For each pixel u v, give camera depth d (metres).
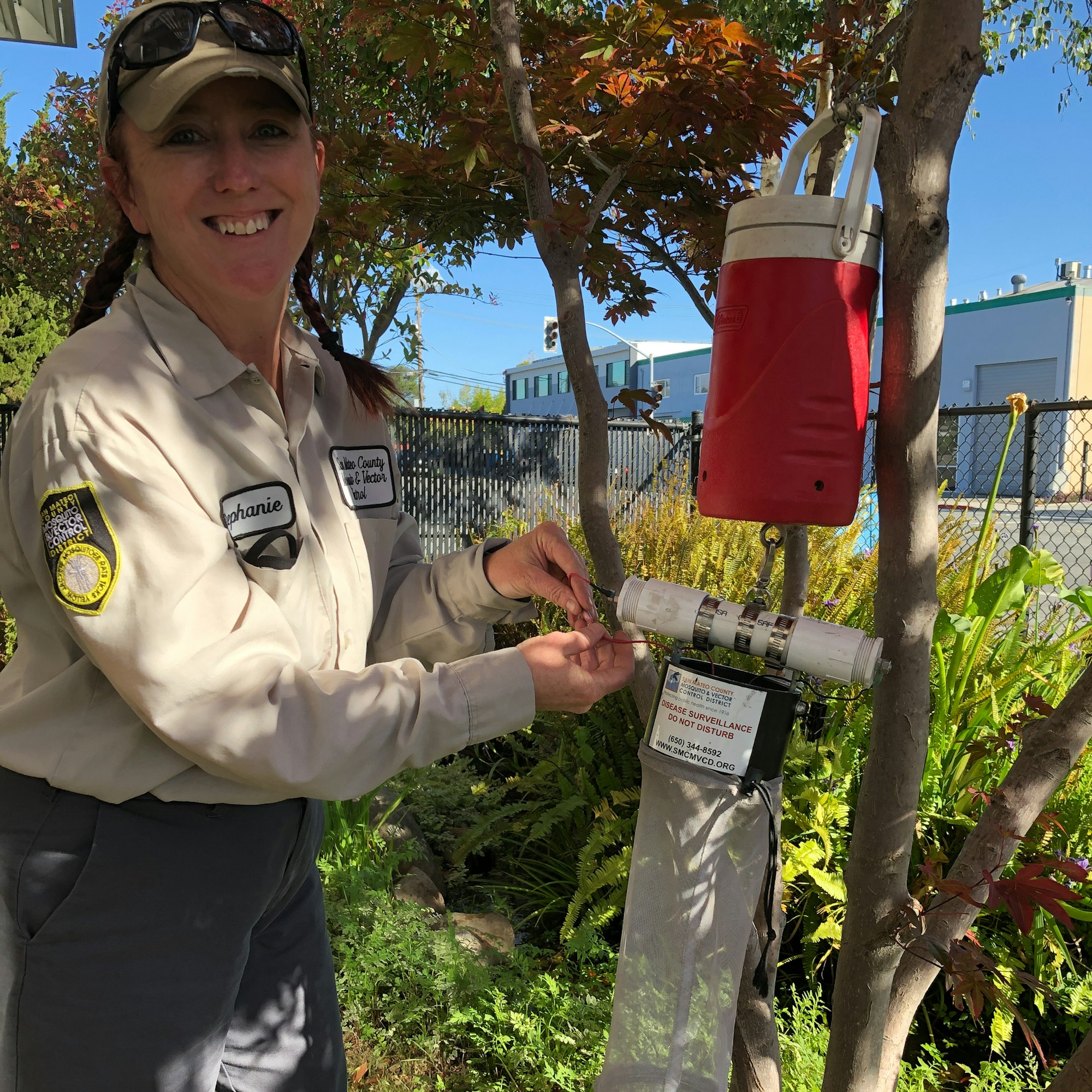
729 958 1.07
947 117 1.03
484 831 3.33
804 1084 1.99
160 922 1.07
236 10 1.06
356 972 2.35
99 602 0.92
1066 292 23.72
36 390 1.03
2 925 1.08
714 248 2.16
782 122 1.82
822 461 1.02
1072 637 3.11
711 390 1.11
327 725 0.95
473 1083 2.11
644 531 4.15
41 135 9.55
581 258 1.71
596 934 2.72
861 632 0.99
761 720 1.02
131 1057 1.06
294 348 1.30
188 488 1.03
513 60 1.61
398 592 1.47
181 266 1.14
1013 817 1.21
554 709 1.05
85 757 1.04
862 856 1.19
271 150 1.11
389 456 1.45
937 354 1.08
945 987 2.58
